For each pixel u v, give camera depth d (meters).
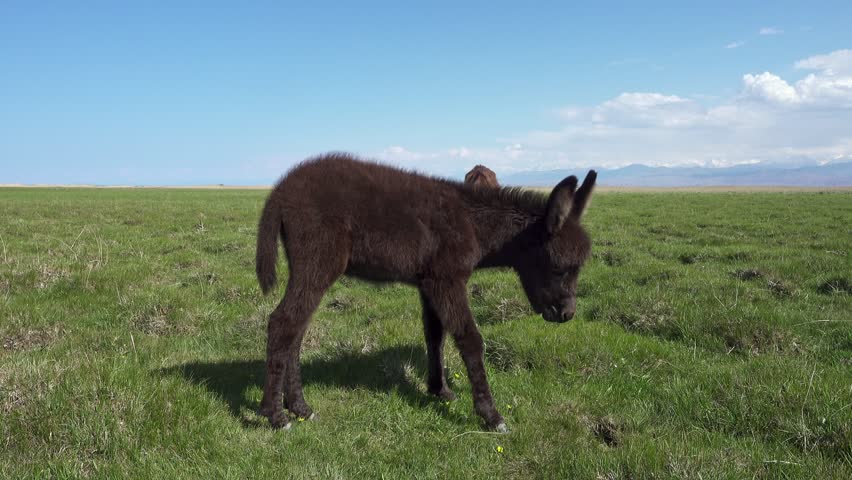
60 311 6.35
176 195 51.72
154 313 6.36
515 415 4.25
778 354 5.36
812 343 5.72
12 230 14.12
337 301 7.61
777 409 3.91
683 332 6.01
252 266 9.84
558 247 4.33
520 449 3.71
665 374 4.91
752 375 4.49
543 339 5.50
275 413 3.92
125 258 10.03
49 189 74.25
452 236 4.12
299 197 4.00
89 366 4.03
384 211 4.06
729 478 3.16
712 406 4.14
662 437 3.79
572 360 5.14
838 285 8.12
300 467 3.30
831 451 3.49
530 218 4.45
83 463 3.22
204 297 7.26
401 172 4.48
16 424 3.39
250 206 29.02
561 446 3.68
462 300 4.10
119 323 6.18
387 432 3.98
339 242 3.99
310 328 6.11
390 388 4.78
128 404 3.64
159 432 3.53
